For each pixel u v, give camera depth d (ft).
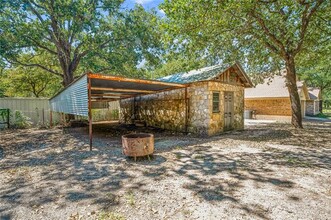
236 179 12.08
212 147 21.02
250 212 8.43
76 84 23.27
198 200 9.56
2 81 62.85
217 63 36.14
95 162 16.10
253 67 40.63
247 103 65.36
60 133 33.71
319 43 31.65
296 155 17.47
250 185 11.18
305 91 67.31
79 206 9.23
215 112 30.60
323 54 33.63
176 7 22.93
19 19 39.63
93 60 46.68
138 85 27.48
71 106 25.77
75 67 48.42
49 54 55.31
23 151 20.95
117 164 15.42
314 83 87.35
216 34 28.43
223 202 9.31
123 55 46.83
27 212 8.81
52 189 11.10
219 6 22.40
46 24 40.55
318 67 69.51
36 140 27.32
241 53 33.22
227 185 11.21
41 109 46.24
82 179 12.50
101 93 35.73
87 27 41.93
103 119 57.41
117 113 59.93
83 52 47.19
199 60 31.68
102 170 14.12
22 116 42.06
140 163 15.60
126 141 16.25
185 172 13.47
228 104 33.78
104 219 8.16
